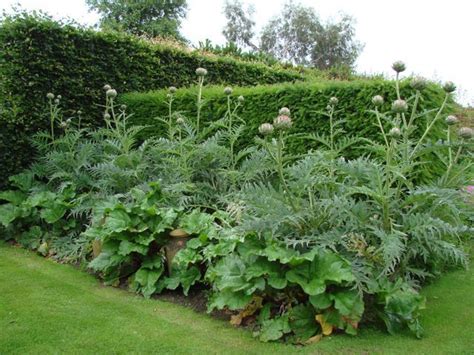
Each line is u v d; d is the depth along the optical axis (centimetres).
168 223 323
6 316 257
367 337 227
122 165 447
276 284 237
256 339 235
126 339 232
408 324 227
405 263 266
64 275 351
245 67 793
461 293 272
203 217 330
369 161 319
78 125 544
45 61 538
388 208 263
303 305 240
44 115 534
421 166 343
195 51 791
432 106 354
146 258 327
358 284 227
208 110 497
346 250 260
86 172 494
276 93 430
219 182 398
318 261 240
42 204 435
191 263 309
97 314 265
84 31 579
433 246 270
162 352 220
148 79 656
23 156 522
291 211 268
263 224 257
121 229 318
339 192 296
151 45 666
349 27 2875
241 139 461
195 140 442
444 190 279
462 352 207
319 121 401
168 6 2520
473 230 277
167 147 428
